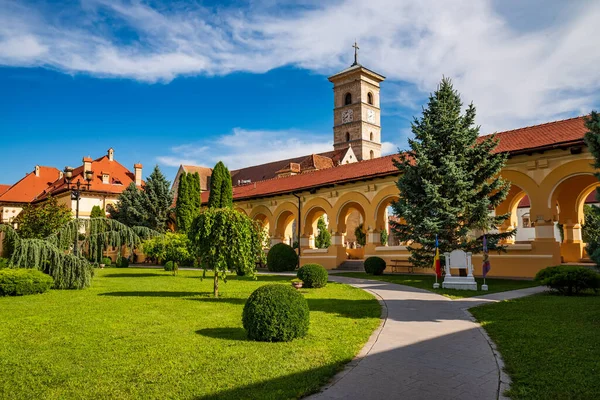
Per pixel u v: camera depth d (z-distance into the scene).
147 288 18.02
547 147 19.62
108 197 51.59
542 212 20.33
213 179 37.53
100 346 7.76
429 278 20.83
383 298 13.73
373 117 74.81
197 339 8.21
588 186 23.97
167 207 45.53
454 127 19.50
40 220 29.56
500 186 19.28
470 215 19.08
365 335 8.41
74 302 13.58
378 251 27.95
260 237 15.57
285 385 5.66
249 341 8.02
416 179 19.88
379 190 27.92
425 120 20.14
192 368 6.41
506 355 6.90
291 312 8.09
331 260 31.08
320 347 7.50
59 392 5.55
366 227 28.75
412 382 5.81
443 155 19.58
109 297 14.88
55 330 9.20
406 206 19.30
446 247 19.14
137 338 8.34
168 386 5.69
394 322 9.72
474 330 8.83
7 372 6.36
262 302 8.16
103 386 5.74
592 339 7.67
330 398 5.29
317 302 13.15
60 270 17.42
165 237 26.08
